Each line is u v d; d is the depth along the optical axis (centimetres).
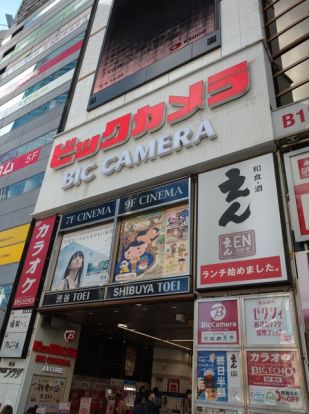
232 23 1420
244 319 869
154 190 1270
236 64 1252
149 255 1174
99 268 1279
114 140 1504
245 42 1315
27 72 2877
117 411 1612
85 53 2205
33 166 2086
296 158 968
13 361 1337
